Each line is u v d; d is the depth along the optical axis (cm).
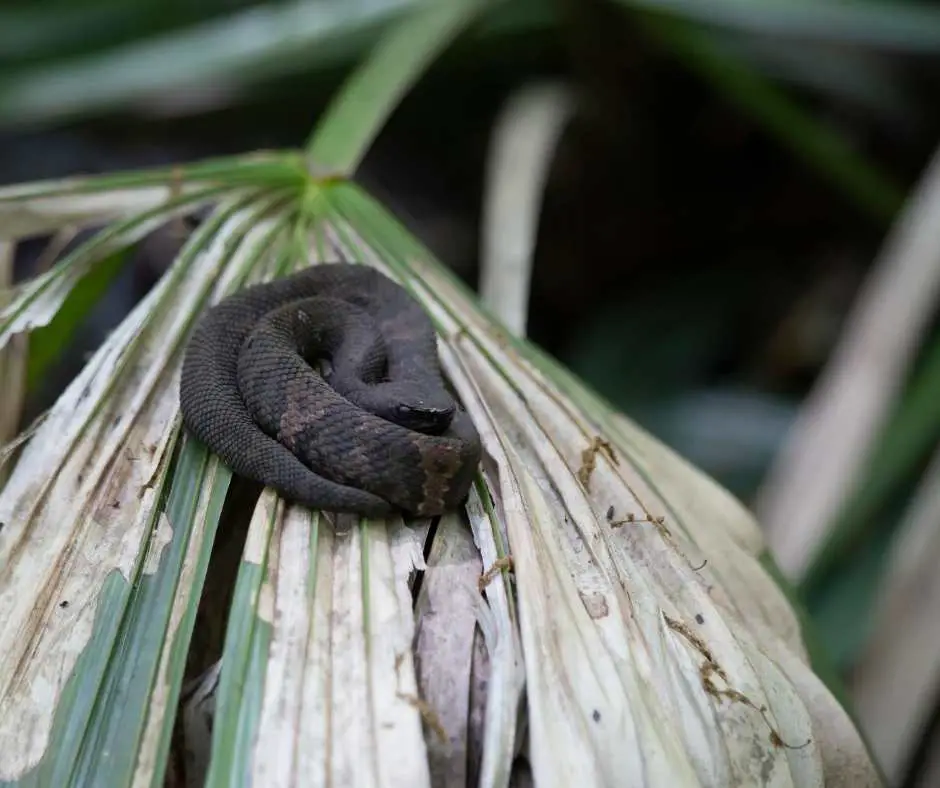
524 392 104
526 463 100
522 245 125
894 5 140
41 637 93
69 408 100
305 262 110
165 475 97
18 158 198
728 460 148
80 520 96
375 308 108
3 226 109
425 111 183
